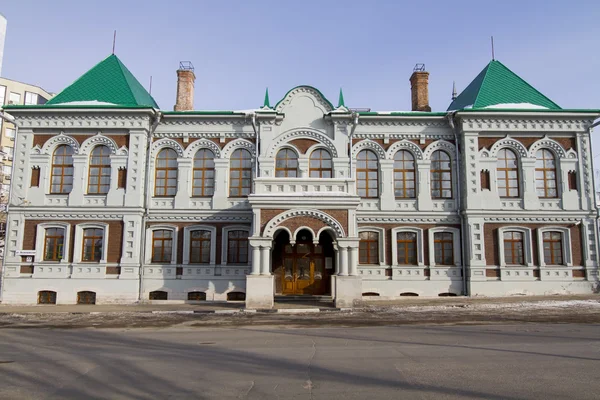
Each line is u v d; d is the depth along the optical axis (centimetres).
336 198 2362
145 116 2719
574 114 2727
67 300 2572
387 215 2758
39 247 2625
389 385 833
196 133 2814
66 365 1032
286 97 2847
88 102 2780
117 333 1569
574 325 1656
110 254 2617
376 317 1956
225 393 796
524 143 2775
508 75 3041
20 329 1697
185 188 2756
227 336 1468
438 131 2836
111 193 2659
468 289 2647
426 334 1463
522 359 1049
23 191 2669
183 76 3173
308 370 959
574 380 859
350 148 2788
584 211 2700
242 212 2725
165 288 2656
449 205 2769
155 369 983
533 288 2644
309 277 2708
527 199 2711
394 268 2714
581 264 2678
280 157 2817
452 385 830
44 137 2736
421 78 3291
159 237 2733
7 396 793
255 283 2286
